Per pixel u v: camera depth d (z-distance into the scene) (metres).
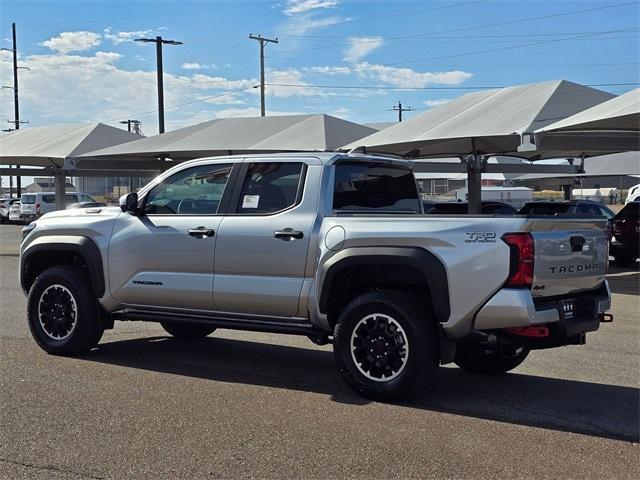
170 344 7.85
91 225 7.02
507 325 5.17
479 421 5.12
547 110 14.70
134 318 6.93
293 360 7.08
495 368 6.54
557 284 5.41
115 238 6.85
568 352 7.68
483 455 4.43
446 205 16.61
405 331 5.40
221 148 19.05
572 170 23.77
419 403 5.57
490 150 19.56
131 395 5.71
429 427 4.97
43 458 4.34
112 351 7.43
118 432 4.80
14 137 27.02
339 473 4.13
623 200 48.22
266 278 6.08
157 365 6.79
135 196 6.86
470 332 5.32
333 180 6.11
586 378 6.51
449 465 4.26
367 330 5.62
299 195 6.09
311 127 19.56
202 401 5.56
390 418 5.16
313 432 4.83
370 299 5.55
